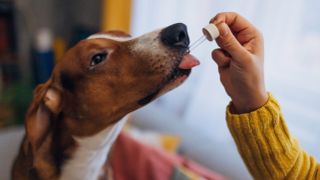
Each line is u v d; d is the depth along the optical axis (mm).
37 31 2098
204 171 1178
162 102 1671
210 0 1335
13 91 1876
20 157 809
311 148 1199
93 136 732
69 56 691
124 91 662
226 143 1421
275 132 565
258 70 529
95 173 829
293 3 1172
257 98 552
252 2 1212
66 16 2209
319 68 1178
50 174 772
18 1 1976
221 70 563
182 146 1531
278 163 572
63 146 752
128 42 662
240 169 1339
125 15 1650
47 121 731
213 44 1336
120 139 1256
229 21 575
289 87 1244
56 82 709
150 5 1604
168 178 1150
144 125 1716
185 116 1562
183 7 1440
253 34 566
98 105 684
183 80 642
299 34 1193
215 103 1417
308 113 1219
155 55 624
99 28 1986
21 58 2076
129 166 1205
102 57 662
